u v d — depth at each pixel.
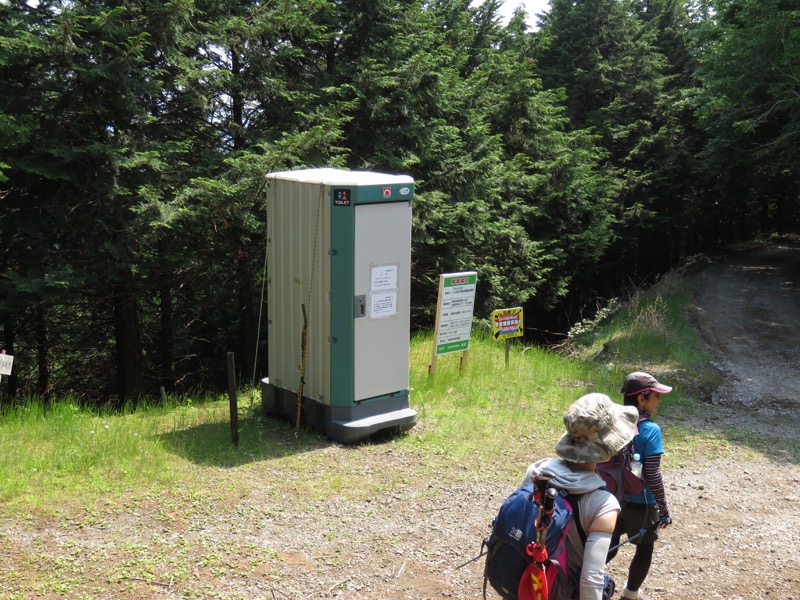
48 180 12.87
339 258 7.59
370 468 7.26
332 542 5.66
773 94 22.25
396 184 7.73
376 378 7.99
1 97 12.21
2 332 16.61
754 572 5.71
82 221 12.96
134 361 14.89
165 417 8.55
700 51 30.39
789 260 33.25
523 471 7.47
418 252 17.39
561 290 25.14
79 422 8.00
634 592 4.74
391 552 5.56
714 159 28.03
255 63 15.10
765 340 17.12
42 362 17.31
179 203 12.67
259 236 14.39
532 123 24.45
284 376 8.42
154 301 18.97
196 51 15.34
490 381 11.11
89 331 16.75
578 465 3.15
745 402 11.82
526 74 24.36
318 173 8.19
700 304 21.81
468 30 25.14
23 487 6.17
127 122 13.52
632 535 4.48
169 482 6.54
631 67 34.78
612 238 30.17
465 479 7.14
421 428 8.63
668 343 15.39
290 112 15.91
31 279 11.83
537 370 12.06
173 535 5.56
